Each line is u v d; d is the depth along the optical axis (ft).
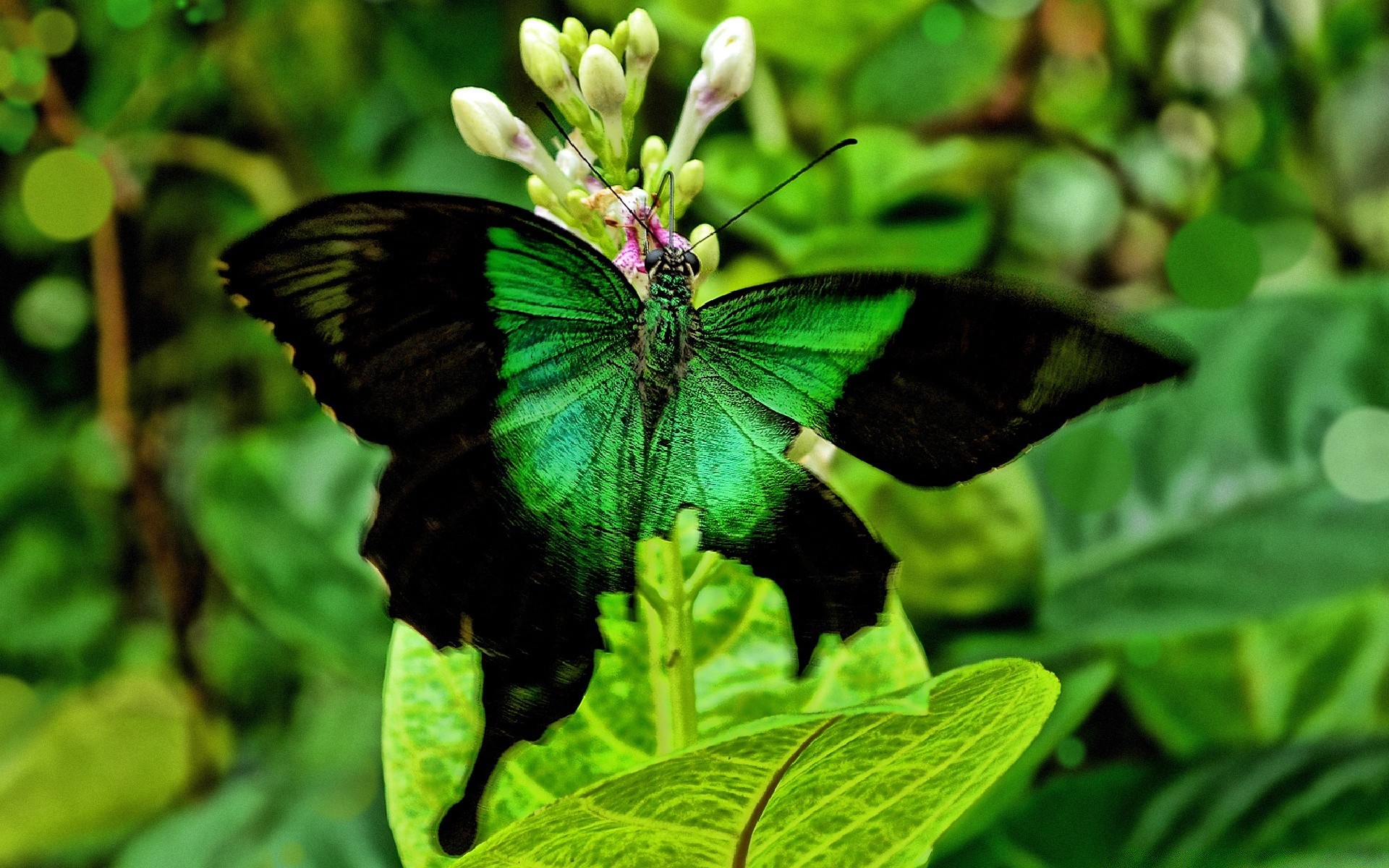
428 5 1.68
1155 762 1.26
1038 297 0.93
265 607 1.34
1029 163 1.73
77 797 1.44
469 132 1.04
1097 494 1.42
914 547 1.28
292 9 1.64
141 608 1.73
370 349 0.94
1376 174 1.93
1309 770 1.22
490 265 0.96
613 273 0.99
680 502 0.98
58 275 1.76
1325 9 1.77
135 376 1.70
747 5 1.37
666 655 1.00
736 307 0.99
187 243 1.74
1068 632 1.30
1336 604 1.36
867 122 1.66
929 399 0.96
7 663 1.68
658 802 0.92
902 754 0.93
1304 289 1.49
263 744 1.53
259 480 1.41
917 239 1.40
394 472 0.95
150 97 1.67
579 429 0.98
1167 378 0.92
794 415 0.98
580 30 1.05
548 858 0.93
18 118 1.50
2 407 1.76
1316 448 1.38
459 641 0.95
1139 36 1.77
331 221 0.93
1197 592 1.31
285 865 1.28
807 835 0.96
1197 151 1.85
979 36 1.69
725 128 1.60
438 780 1.02
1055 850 1.22
